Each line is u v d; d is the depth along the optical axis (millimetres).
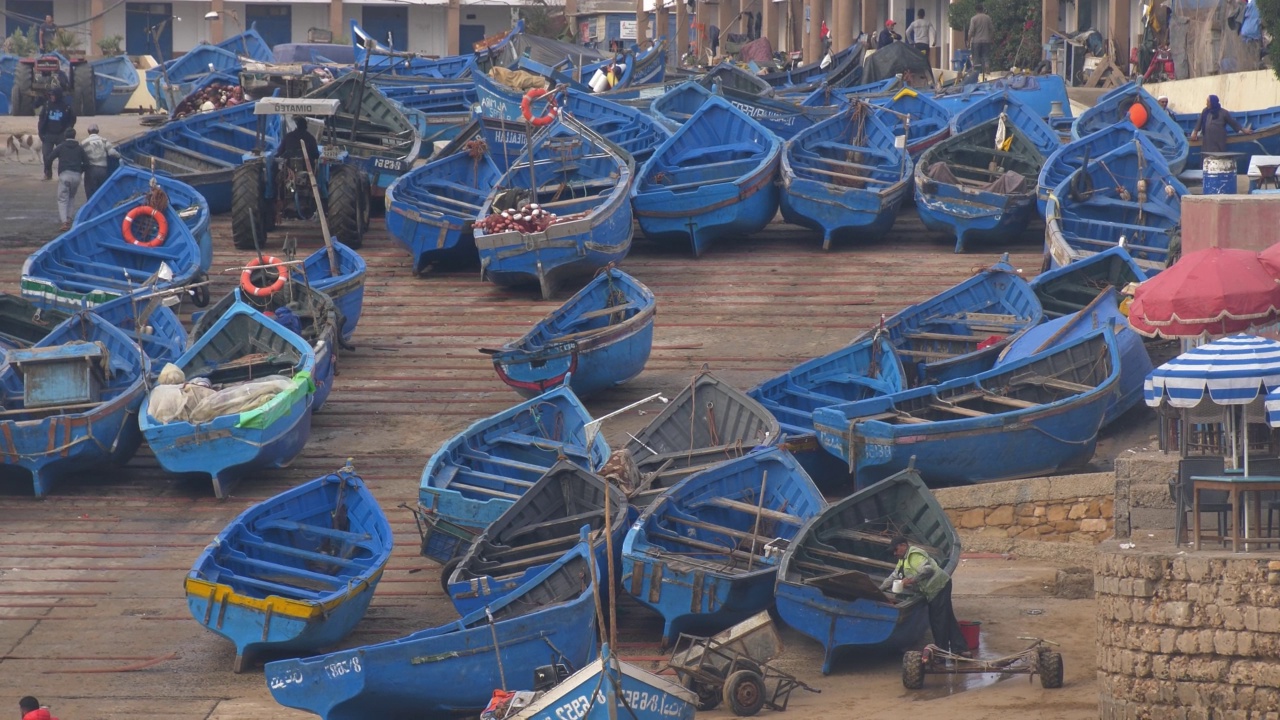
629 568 53156
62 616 56906
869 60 151250
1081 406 63375
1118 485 49812
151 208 92562
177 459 66125
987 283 81250
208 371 73000
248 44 171625
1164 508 49406
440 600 58000
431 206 95938
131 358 76312
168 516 65938
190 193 99125
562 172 101688
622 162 99500
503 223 88625
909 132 119938
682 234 97625
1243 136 110312
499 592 53344
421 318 88125
